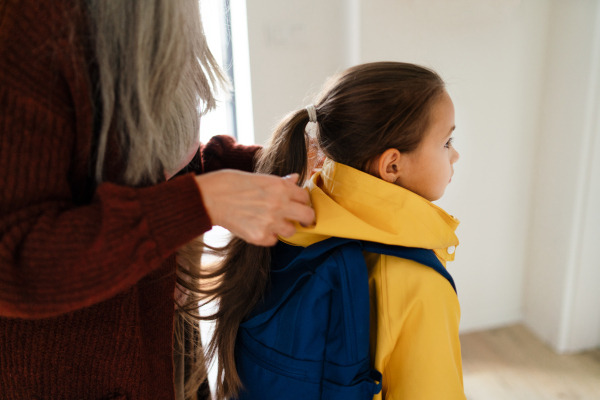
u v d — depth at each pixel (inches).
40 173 17.0
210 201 18.3
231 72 62.5
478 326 70.1
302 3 55.6
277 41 56.0
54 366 20.9
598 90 54.2
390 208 24.5
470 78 58.6
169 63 19.7
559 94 59.2
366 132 25.7
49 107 17.0
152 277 23.3
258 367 26.1
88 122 18.3
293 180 20.9
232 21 60.4
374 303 25.3
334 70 58.7
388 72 25.7
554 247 62.7
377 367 24.5
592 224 58.5
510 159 63.5
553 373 59.2
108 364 21.8
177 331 30.7
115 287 16.9
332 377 24.2
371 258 26.0
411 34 55.4
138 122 19.7
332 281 24.2
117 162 20.1
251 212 18.8
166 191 17.3
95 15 18.4
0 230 16.1
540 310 66.7
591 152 56.1
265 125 58.7
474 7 55.1
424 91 25.5
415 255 24.4
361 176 25.2
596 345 63.9
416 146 26.0
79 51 17.8
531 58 59.8
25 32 16.9
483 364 61.3
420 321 24.0
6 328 19.9
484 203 64.6
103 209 16.5
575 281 60.6
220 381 29.7
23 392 21.1
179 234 17.5
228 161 34.1
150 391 23.9
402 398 24.6
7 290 15.7
